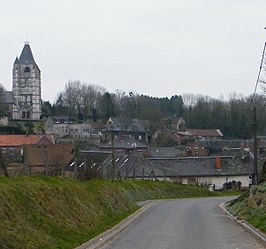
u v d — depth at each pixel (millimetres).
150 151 105938
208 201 52656
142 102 156000
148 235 21484
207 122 142000
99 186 31859
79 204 23266
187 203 48281
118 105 155000
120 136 113188
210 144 112062
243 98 130750
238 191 80312
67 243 16359
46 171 25812
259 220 24109
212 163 85438
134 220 28891
